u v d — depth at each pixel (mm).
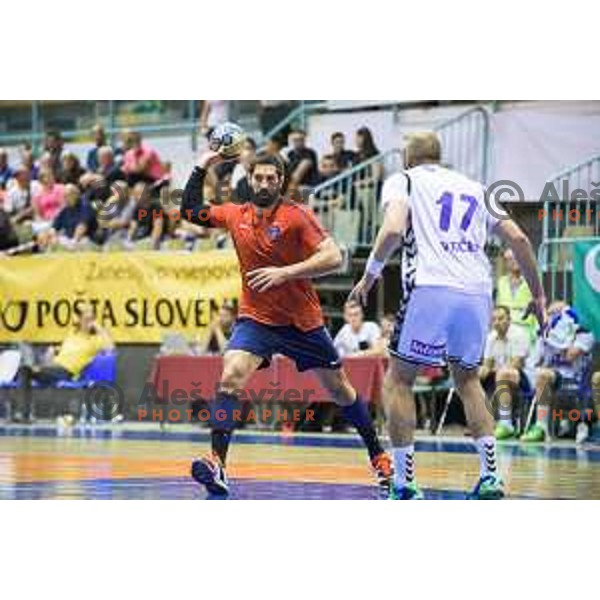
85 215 33281
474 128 30062
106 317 31906
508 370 26203
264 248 12648
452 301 11633
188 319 30938
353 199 30578
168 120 35000
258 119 33469
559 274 27969
